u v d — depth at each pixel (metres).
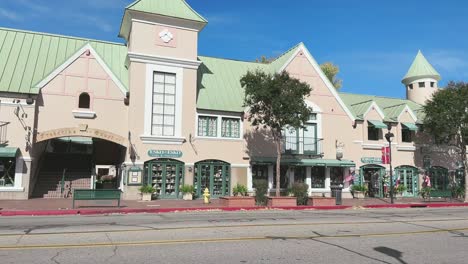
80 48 25.84
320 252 8.77
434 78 43.97
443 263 7.96
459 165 35.72
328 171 30.89
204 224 13.34
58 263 7.47
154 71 27.14
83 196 19.17
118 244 9.38
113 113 26.17
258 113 24.70
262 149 29.11
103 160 30.58
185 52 28.02
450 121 30.55
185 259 7.93
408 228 12.98
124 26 29.69
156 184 26.19
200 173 27.38
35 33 28.33
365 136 32.53
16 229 11.81
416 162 34.19
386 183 32.34
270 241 10.03
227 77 31.34
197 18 28.27
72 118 25.20
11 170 23.44
